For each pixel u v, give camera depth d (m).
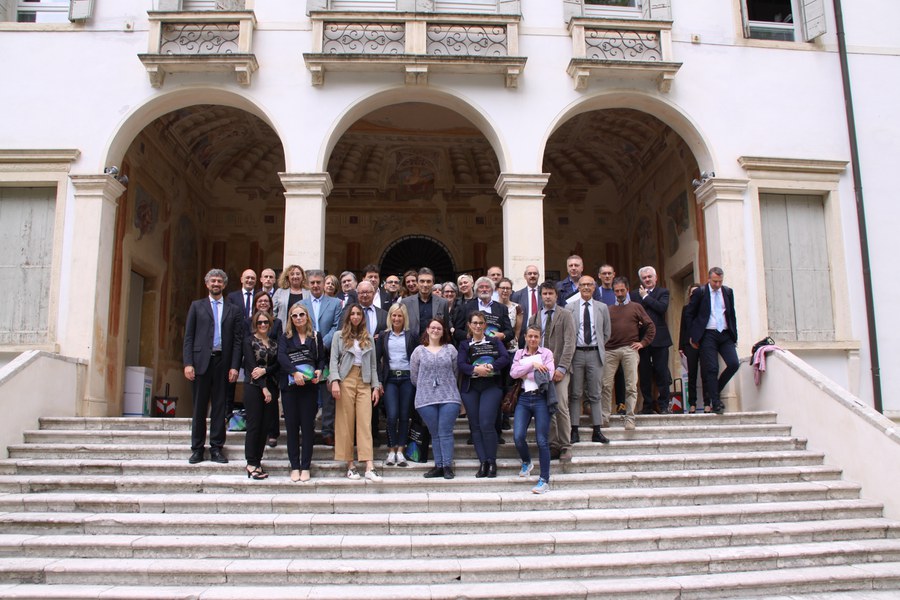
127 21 10.92
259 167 15.59
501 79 11.06
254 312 7.79
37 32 10.84
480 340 7.39
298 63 10.90
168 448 7.71
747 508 6.79
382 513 6.56
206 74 10.81
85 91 10.70
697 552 6.02
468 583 5.58
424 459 7.62
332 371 7.12
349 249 16.06
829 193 11.34
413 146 15.54
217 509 6.52
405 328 7.74
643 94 11.20
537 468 7.48
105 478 7.01
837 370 10.91
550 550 6.02
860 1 11.96
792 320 11.13
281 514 6.46
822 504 7.02
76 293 10.13
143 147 12.12
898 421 10.73
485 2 11.79
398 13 10.88
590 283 8.09
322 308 8.16
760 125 11.36
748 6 12.29
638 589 5.43
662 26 11.21
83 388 9.89
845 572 5.87
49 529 6.20
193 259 14.76
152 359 12.56
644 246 14.78
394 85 10.88
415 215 16.23
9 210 10.64
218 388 7.46
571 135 14.62
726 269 10.79
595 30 11.21
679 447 8.12
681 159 12.76
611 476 7.24
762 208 11.38
